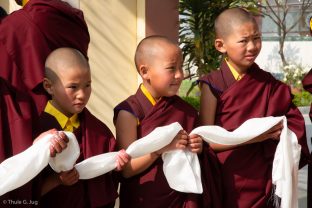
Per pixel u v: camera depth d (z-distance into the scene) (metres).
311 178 2.99
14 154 2.09
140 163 2.29
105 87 4.50
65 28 2.50
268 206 2.59
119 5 4.46
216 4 6.31
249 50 2.53
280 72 15.33
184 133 2.30
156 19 4.57
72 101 2.17
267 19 16.67
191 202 2.34
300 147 2.51
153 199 2.35
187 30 6.54
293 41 15.96
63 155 2.04
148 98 2.40
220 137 2.39
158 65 2.33
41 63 2.41
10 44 2.40
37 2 2.47
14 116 2.13
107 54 4.47
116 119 2.42
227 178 2.55
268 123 2.43
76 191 2.20
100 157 2.18
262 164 2.57
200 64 6.56
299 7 16.33
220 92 2.58
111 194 2.29
